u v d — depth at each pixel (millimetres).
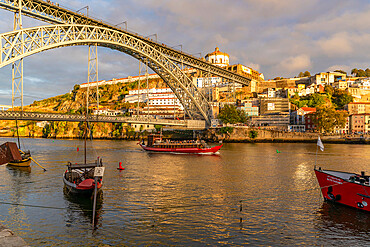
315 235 19766
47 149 91375
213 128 140250
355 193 24516
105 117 96250
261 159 63719
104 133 185250
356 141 122938
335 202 26828
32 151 83562
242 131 137125
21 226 21469
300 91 199000
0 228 11609
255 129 137750
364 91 199875
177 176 41531
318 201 27828
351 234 19953
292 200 28250
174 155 74375
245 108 168250
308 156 69875
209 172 45156
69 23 84375
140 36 105188
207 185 35219
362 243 18625
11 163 50938
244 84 180125
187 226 21391
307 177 40719
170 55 122062
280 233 20109
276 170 47156
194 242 18656
